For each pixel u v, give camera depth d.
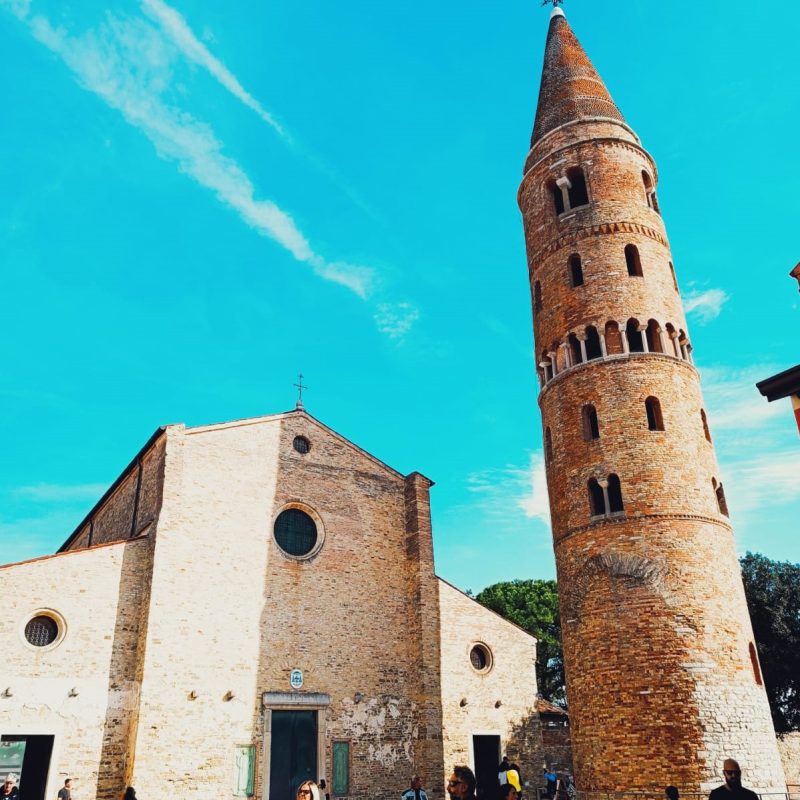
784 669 45.91
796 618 46.97
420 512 38.09
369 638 34.97
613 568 28.06
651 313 32.19
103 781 27.58
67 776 26.98
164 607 30.16
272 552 33.88
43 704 27.38
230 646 31.17
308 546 35.38
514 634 38.25
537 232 36.53
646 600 27.00
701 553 27.81
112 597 30.03
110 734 28.27
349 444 38.31
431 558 37.34
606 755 26.27
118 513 38.34
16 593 28.11
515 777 14.41
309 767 31.45
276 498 34.94
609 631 27.45
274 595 33.16
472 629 37.06
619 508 29.75
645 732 25.52
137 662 29.55
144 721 28.20
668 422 30.00
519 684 37.28
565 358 32.72
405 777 33.31
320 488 36.50
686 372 31.78
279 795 30.30
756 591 47.81
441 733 33.84
